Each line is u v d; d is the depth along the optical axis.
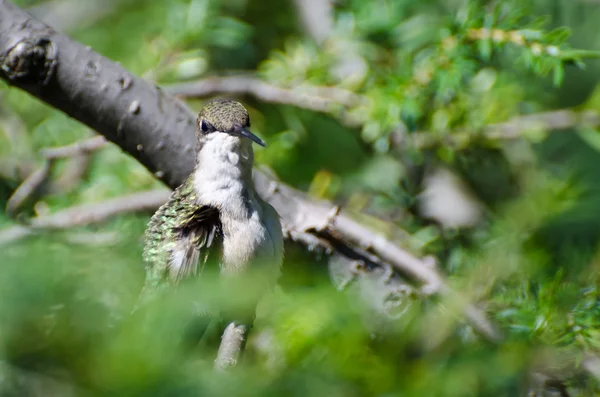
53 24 11.99
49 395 3.32
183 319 3.84
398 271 7.34
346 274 7.30
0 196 9.61
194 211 7.04
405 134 9.13
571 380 5.16
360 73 9.58
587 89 11.43
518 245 7.04
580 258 6.86
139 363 3.37
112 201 8.56
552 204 7.46
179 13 10.20
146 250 7.12
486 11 9.48
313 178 10.50
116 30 11.52
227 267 6.91
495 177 9.95
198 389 3.40
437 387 4.15
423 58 9.18
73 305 3.40
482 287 6.12
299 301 4.50
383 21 9.85
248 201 7.12
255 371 3.74
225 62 11.78
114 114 7.46
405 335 4.53
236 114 7.41
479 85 9.35
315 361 4.14
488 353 4.45
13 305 3.29
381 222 8.72
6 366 3.33
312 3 11.23
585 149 10.53
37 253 3.46
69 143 9.91
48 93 7.35
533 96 10.25
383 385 4.07
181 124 7.62
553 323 5.57
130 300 4.35
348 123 9.52
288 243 7.50
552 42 8.12
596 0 11.34
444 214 9.62
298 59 9.97
